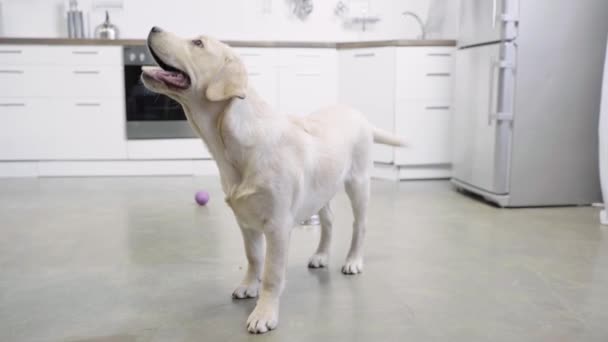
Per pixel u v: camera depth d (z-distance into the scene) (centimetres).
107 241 253
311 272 210
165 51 146
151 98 443
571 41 320
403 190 391
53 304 178
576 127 328
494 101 327
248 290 183
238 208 160
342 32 534
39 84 435
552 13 317
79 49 434
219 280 201
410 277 204
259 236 182
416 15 525
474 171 360
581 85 324
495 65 323
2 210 318
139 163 453
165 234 265
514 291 190
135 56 438
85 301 181
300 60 459
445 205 337
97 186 399
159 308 175
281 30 529
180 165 457
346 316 168
